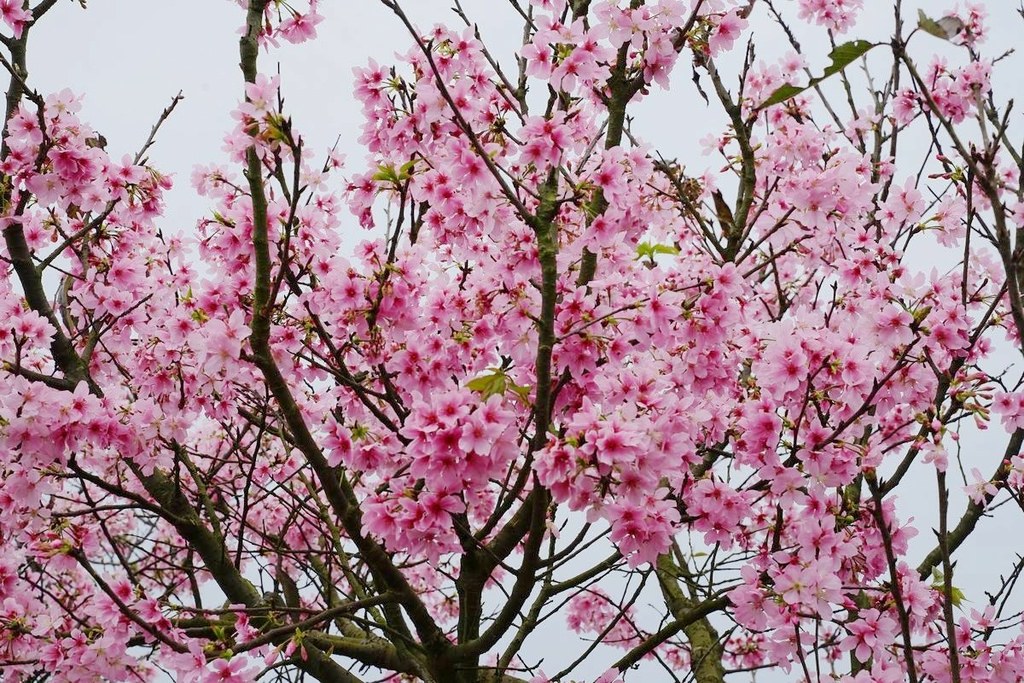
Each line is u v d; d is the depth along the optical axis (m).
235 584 5.25
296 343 4.37
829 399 4.03
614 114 4.66
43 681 4.89
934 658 4.50
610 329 4.03
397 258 4.28
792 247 5.36
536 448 3.83
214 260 4.75
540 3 4.78
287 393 3.88
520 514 4.49
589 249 4.29
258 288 3.76
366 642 4.97
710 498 3.96
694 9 4.45
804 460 3.78
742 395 4.90
